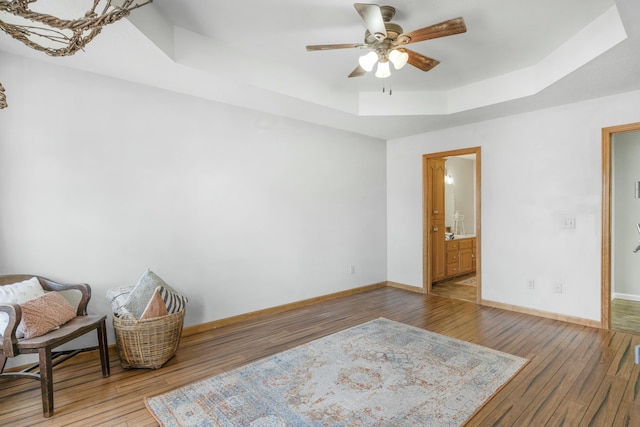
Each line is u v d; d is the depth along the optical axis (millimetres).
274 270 4023
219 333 3330
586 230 3482
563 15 2361
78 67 2674
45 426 1873
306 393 2203
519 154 3943
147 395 2186
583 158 3482
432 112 3938
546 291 3762
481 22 2451
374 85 3748
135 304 2551
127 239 2977
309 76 3455
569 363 2596
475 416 1953
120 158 2932
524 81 3307
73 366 2605
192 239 3357
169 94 3193
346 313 3961
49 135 2604
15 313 1934
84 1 1797
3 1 1091
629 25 2000
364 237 5117
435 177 5289
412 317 3791
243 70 2941
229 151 3609
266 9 2305
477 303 4348
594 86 3043
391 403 2086
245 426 1871
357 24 2508
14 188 2475
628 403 2051
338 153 4730
